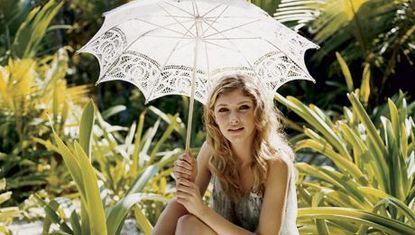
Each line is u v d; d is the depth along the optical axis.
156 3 2.78
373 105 7.11
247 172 2.91
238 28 2.92
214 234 2.83
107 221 3.29
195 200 2.81
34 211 5.47
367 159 3.99
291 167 2.90
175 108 8.53
